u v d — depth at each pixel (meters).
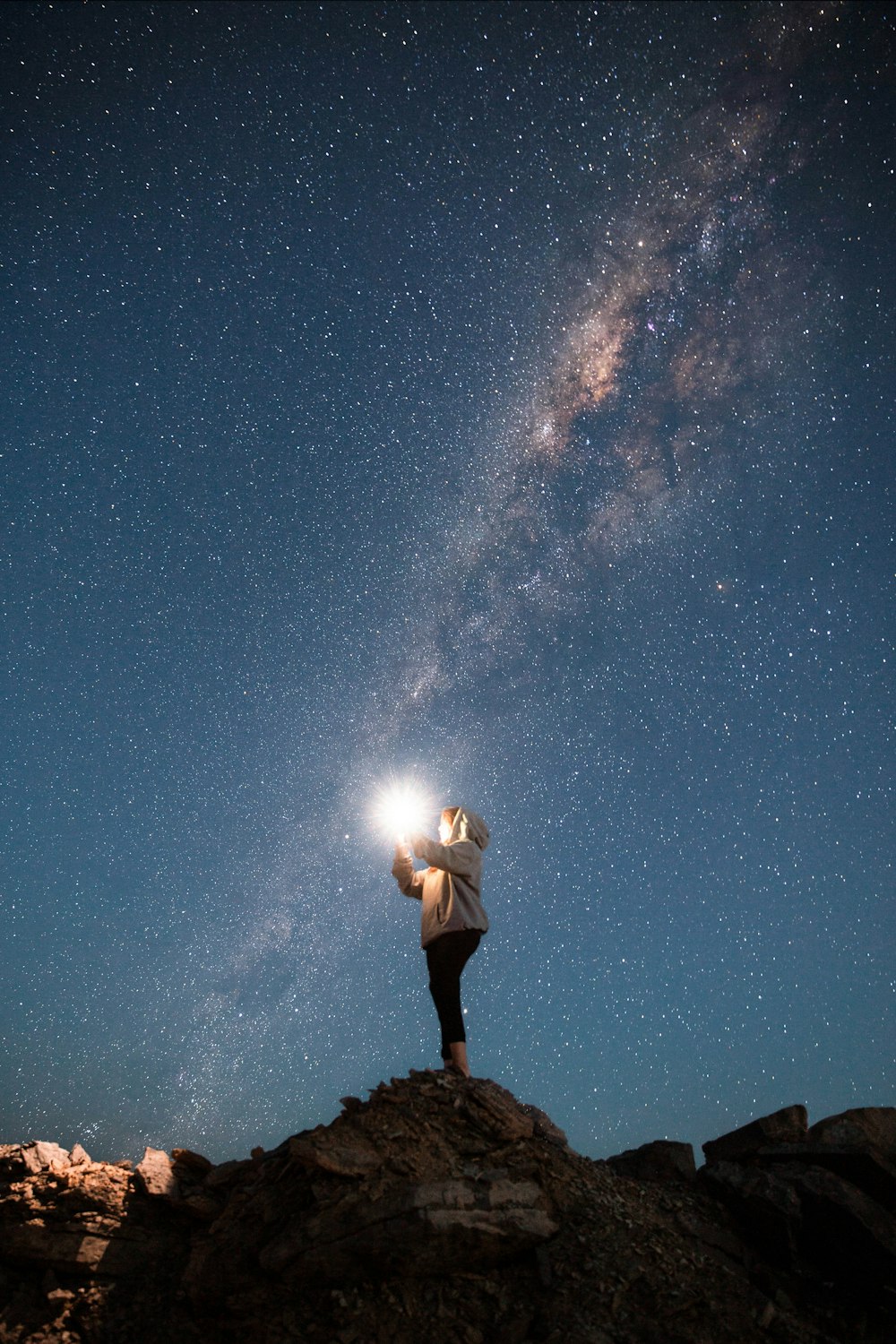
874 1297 4.01
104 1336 3.83
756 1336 3.60
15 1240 4.28
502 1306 3.68
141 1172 4.73
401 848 5.71
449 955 5.13
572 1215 4.13
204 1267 3.97
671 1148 5.13
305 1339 3.55
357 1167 4.06
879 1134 4.89
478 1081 4.81
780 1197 4.43
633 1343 3.45
